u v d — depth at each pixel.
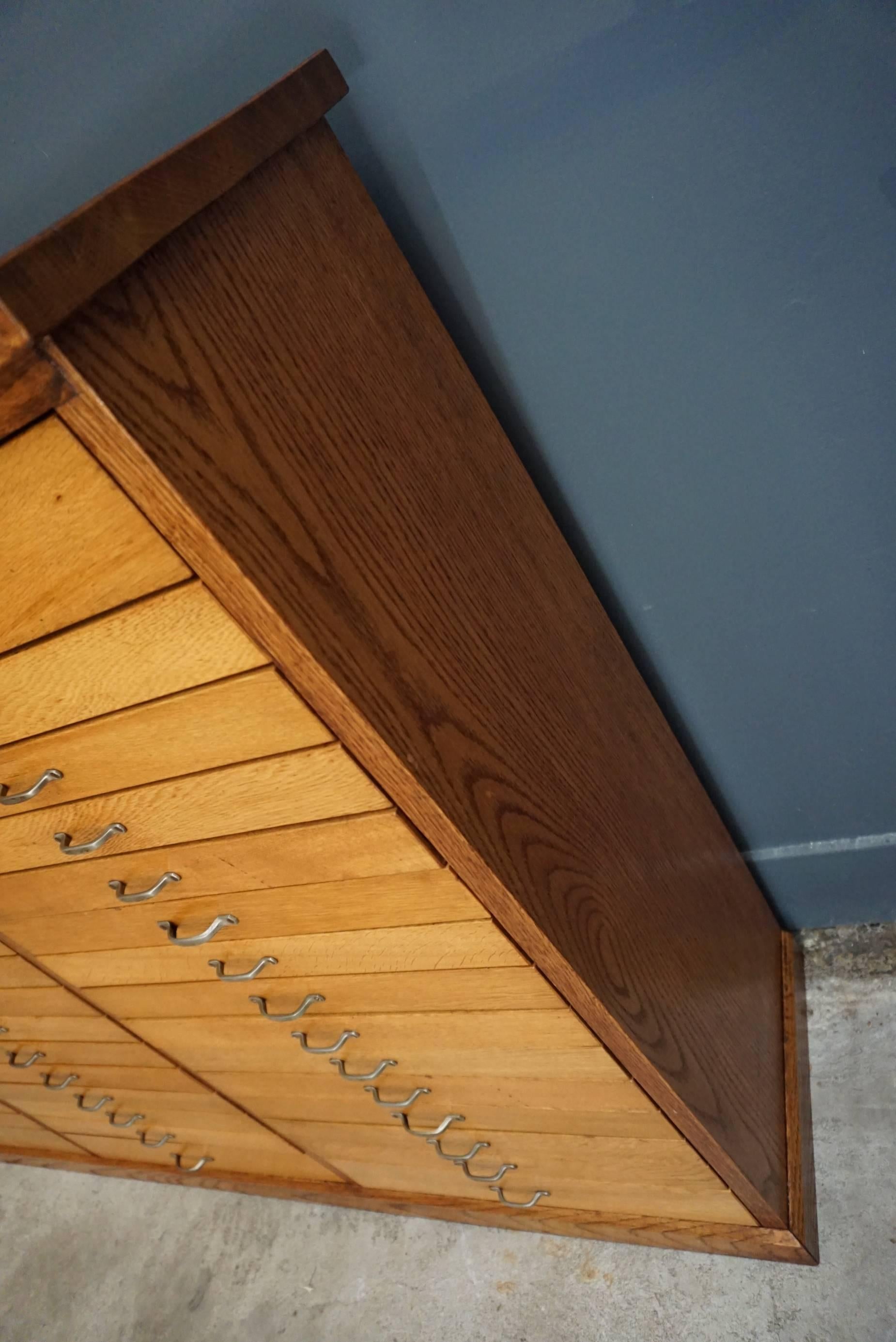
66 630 0.55
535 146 0.79
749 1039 1.00
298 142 0.69
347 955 0.77
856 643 1.02
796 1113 1.03
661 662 1.11
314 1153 1.19
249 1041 0.97
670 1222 1.00
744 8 0.70
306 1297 1.23
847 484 0.91
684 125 0.76
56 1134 1.55
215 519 0.47
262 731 0.57
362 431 0.66
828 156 0.74
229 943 0.82
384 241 0.79
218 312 0.54
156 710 0.58
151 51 0.80
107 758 0.63
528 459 0.99
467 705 0.68
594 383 0.91
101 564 0.50
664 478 0.96
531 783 0.73
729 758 1.17
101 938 0.89
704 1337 0.95
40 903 0.86
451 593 0.71
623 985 0.75
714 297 0.83
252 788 0.62
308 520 0.56
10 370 0.42
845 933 1.24
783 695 1.09
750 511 0.96
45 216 0.90
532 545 0.90
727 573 1.01
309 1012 0.88
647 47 0.73
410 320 0.79
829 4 0.68
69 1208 1.61
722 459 0.93
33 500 0.48
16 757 0.65
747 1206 0.92
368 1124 1.04
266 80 0.79
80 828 0.72
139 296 0.48
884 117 0.72
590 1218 1.06
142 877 0.76
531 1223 1.12
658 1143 0.86
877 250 0.77
